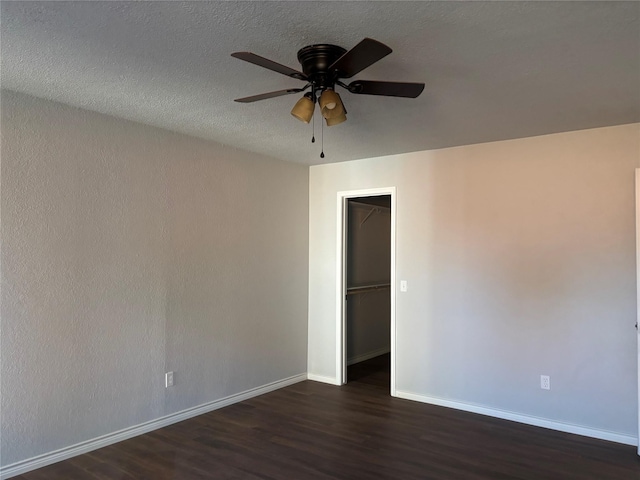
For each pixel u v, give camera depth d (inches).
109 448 130.3
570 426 143.5
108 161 132.2
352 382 199.5
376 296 250.8
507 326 155.7
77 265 125.0
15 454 113.4
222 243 166.4
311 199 206.1
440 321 169.8
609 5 72.3
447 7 73.3
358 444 134.3
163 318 146.6
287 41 86.1
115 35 84.4
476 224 162.7
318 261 203.3
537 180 151.3
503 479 113.5
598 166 141.4
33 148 116.6
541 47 87.1
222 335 166.2
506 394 155.3
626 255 136.6
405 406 167.8
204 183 159.8
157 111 128.8
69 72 101.5
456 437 139.5
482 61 93.4
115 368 133.8
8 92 112.3
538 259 150.6
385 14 75.7
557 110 124.3
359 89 87.3
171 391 149.3
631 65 95.0
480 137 153.8
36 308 117.0
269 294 186.1
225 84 108.3
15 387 113.3
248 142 163.2
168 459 123.9
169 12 75.9
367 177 189.2
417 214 175.9
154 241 144.0
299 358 201.0
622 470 118.5
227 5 73.5
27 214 115.5
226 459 124.2
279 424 149.9
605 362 138.9
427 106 121.3
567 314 145.2
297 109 88.4
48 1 72.3
